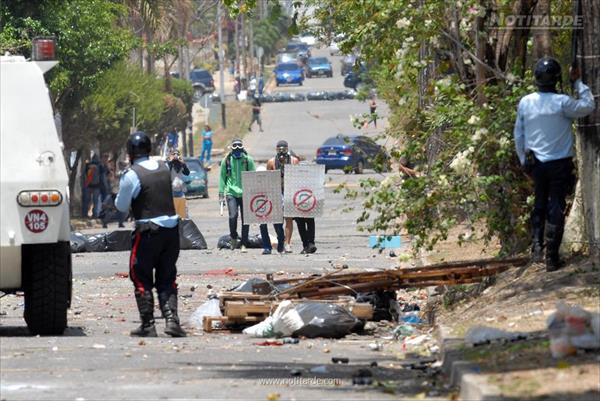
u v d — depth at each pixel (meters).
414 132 30.66
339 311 26.58
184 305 33.69
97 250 55.88
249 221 50.78
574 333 19.52
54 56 26.95
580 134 26.31
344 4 34.28
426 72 35.16
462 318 25.34
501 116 27.94
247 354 23.41
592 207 26.12
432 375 20.44
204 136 153.12
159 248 26.45
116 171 114.75
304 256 49.41
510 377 17.83
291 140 167.00
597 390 16.67
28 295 26.84
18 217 25.66
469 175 28.48
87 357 22.78
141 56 131.50
